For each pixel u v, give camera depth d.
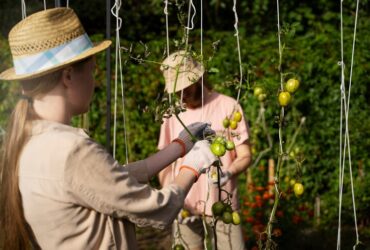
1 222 1.88
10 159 1.84
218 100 3.30
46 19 1.85
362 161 6.34
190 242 3.41
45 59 1.83
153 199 1.83
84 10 9.31
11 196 1.84
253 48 6.45
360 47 6.48
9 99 5.97
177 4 2.50
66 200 1.77
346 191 6.30
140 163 2.13
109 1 3.06
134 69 6.45
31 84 1.86
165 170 3.27
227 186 3.32
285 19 9.14
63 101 1.87
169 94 2.45
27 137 1.85
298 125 6.33
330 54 6.40
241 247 3.37
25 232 1.86
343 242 5.46
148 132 6.52
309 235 5.35
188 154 2.04
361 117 6.39
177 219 3.00
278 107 6.22
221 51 6.41
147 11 9.32
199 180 3.32
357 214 6.04
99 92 6.46
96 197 1.77
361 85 6.36
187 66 2.82
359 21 8.45
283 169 6.31
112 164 1.81
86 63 1.90
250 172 6.32
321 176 6.36
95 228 1.81
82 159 1.76
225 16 9.80
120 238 1.86
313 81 6.32
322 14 9.18
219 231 3.37
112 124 6.46
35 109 1.88
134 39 9.05
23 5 2.71
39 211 1.80
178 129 3.30
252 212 5.39
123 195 1.79
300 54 6.32
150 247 5.54
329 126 6.38
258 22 9.38
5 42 6.30
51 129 1.83
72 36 1.87
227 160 3.30
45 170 1.77
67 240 1.80
